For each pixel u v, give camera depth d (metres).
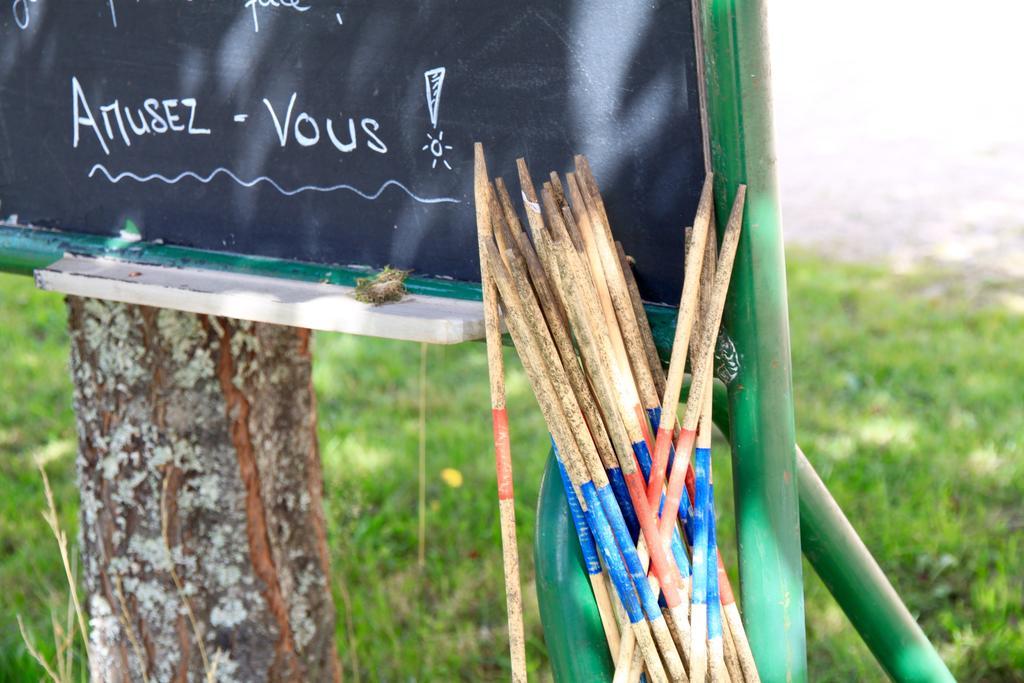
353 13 1.86
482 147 1.76
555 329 1.60
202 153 2.11
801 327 5.80
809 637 3.40
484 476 4.32
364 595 3.62
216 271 2.12
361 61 1.88
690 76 1.56
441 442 4.61
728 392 1.62
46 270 2.15
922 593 3.60
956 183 8.35
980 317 5.93
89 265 2.21
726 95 1.49
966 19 12.04
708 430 1.60
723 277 1.51
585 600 1.64
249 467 2.59
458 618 3.55
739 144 1.50
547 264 1.59
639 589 1.57
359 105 1.90
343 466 4.39
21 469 4.45
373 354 5.66
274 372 2.61
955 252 7.05
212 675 2.46
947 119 9.73
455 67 1.78
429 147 1.85
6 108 2.32
